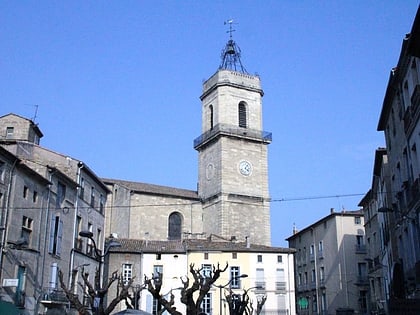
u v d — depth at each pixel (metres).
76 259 44.84
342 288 67.31
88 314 26.25
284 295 59.53
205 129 79.50
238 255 60.00
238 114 77.25
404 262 30.08
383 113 32.91
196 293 56.94
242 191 72.94
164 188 75.88
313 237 77.81
